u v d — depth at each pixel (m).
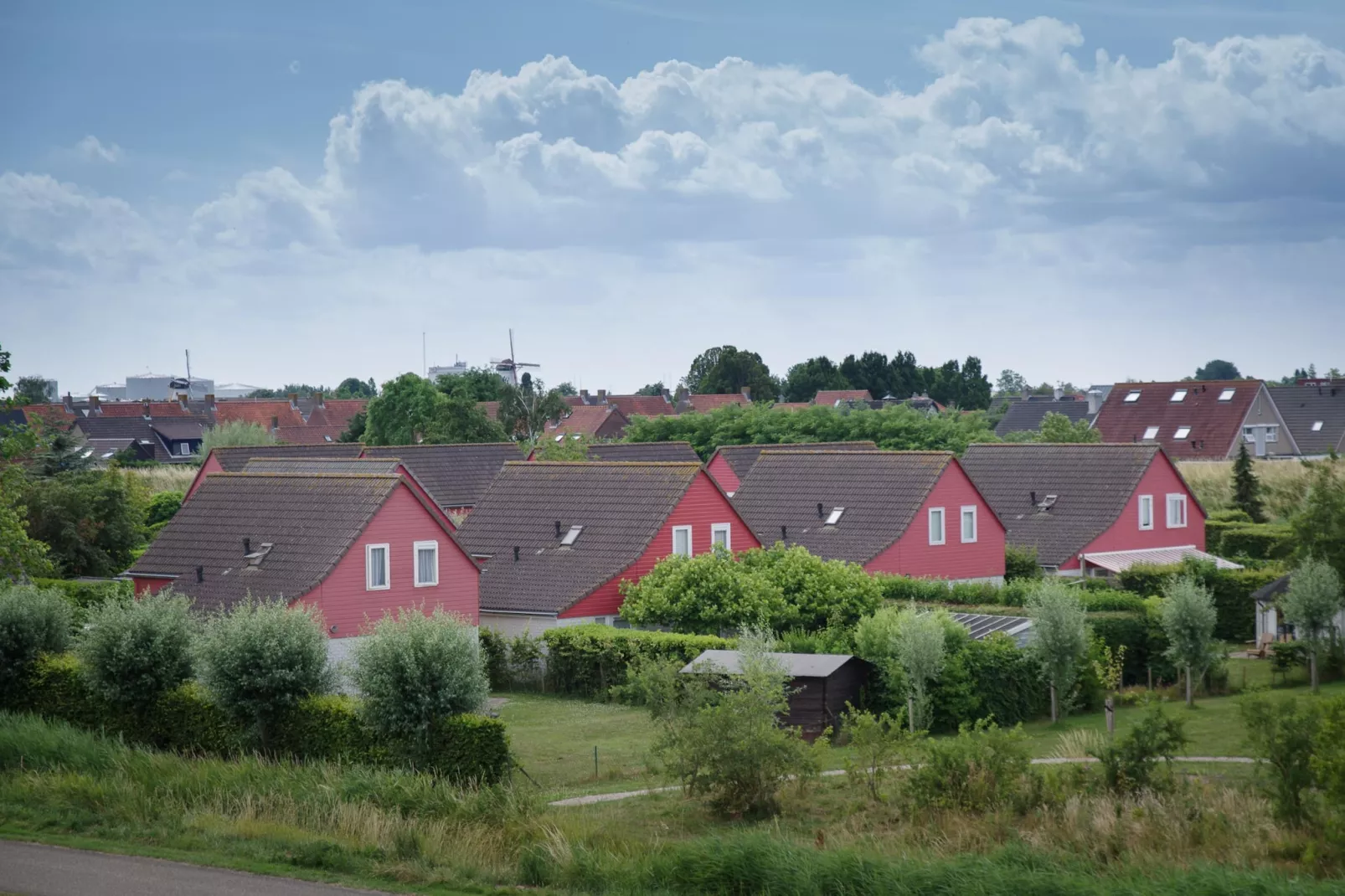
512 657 40.38
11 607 31.66
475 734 25.77
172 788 23.48
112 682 29.12
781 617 40.16
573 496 48.47
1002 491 61.00
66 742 26.06
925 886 17.84
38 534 55.28
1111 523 57.09
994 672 33.16
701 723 24.31
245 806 22.67
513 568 45.97
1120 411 107.75
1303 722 20.52
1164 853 19.55
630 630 39.44
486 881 19.19
